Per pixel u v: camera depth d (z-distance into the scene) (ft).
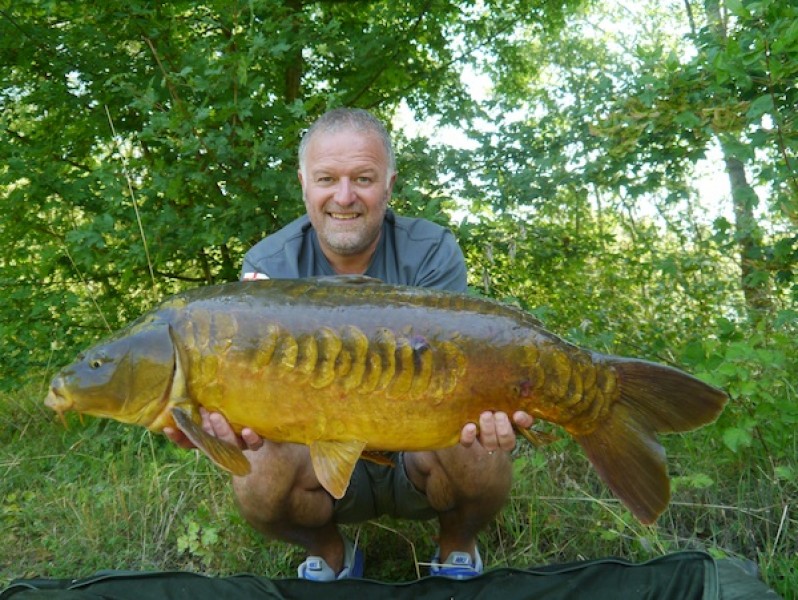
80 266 14.19
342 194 7.54
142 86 13.76
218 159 12.11
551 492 9.27
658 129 12.11
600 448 6.25
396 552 8.82
